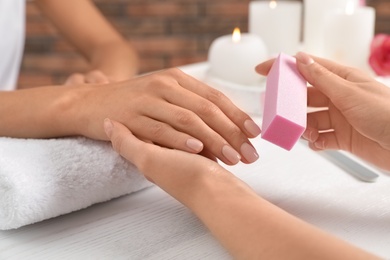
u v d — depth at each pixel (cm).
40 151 65
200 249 60
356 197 67
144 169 63
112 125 66
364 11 98
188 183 61
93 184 65
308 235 52
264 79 93
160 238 62
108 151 67
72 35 116
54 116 72
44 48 162
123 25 163
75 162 64
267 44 104
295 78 66
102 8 162
